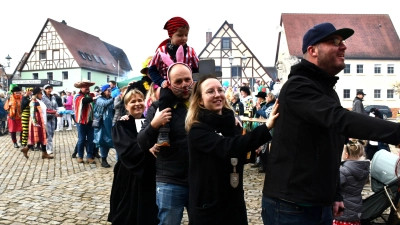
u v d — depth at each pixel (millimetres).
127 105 3561
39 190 6836
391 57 45844
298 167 2289
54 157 10672
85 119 9570
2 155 11008
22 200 6156
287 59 43719
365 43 46781
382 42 46875
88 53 51344
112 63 56562
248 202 6027
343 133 1962
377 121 1836
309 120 2156
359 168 4371
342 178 4344
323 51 2336
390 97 46219
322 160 2273
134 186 3424
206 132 2572
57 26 49250
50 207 5773
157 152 3125
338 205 2844
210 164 2594
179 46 4055
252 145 2410
